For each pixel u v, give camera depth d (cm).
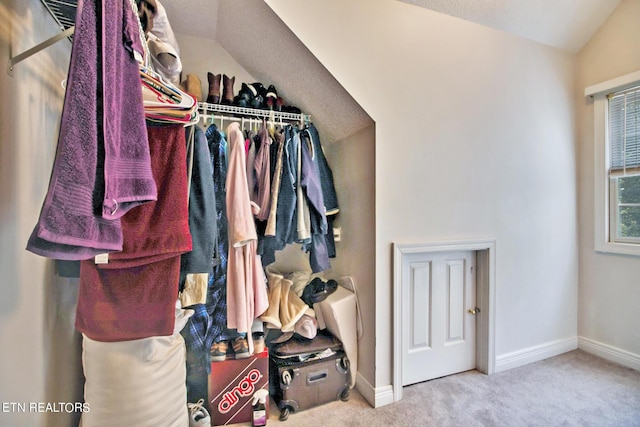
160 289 94
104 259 88
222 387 155
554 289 229
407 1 176
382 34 170
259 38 171
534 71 221
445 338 201
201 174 125
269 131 182
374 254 171
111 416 103
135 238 90
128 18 66
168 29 124
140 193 68
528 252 218
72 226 51
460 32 193
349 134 197
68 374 112
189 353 155
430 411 164
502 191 209
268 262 173
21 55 71
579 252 236
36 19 86
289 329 176
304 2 151
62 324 107
